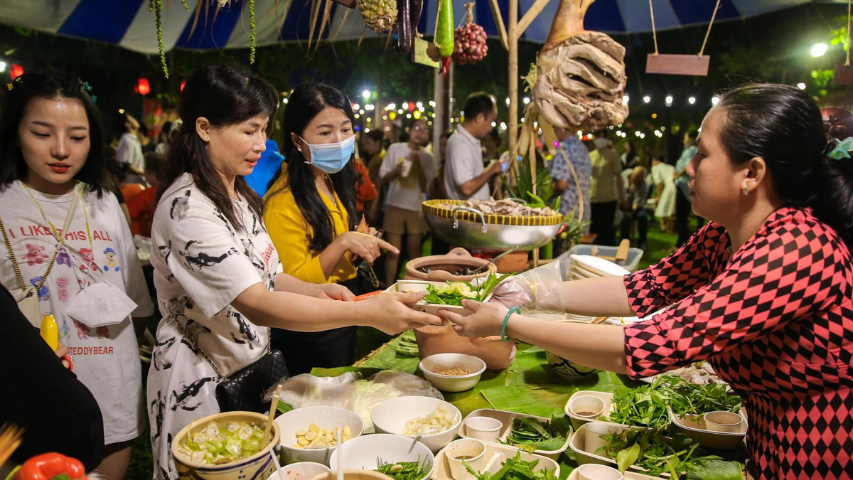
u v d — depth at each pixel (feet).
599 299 6.06
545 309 6.19
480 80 51.98
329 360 8.46
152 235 5.57
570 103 10.59
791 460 4.44
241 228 5.67
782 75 36.14
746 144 4.17
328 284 6.39
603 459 5.17
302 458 4.88
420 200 20.98
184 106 5.57
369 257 7.70
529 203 12.09
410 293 5.47
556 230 9.66
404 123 54.34
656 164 35.09
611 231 26.30
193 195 5.33
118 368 6.88
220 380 5.79
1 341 3.53
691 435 5.56
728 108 4.31
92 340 6.68
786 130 4.09
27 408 3.60
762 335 4.27
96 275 6.75
